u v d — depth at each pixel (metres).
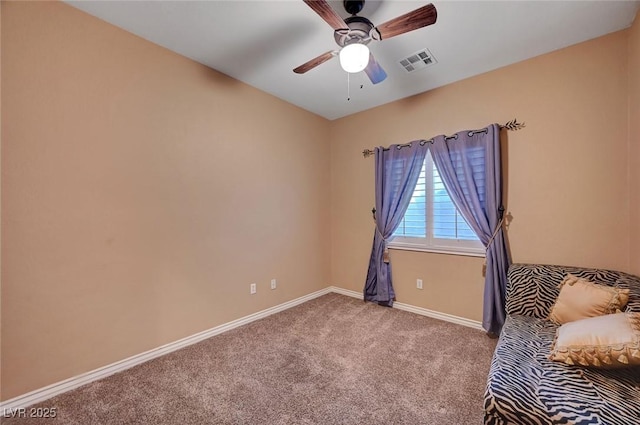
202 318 2.68
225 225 2.87
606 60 2.25
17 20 1.71
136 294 2.24
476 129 2.89
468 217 2.89
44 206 1.81
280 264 3.46
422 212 3.33
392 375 2.08
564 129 2.44
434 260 3.22
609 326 1.43
